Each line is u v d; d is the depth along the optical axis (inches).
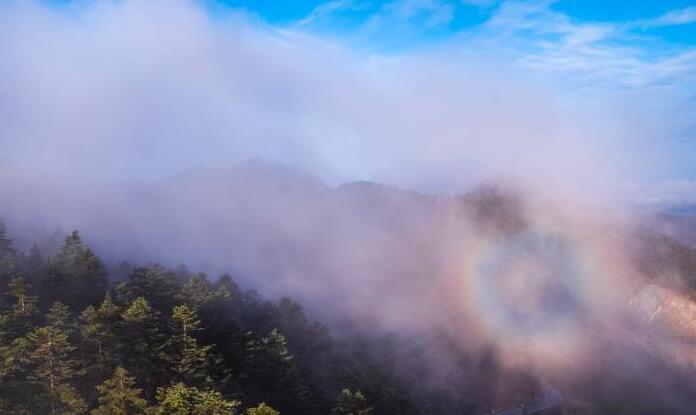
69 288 2297.0
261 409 1636.3
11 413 1473.9
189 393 1606.8
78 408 1496.1
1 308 1883.6
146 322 1863.9
